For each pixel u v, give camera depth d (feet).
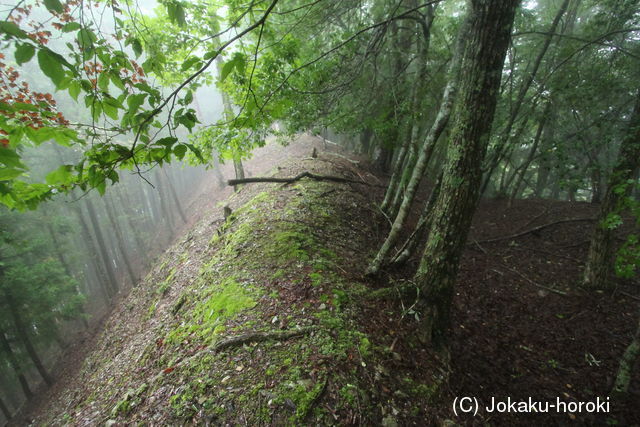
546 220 32.09
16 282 34.71
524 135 31.17
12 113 4.74
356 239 22.29
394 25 24.14
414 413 10.46
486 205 39.24
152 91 5.15
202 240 28.89
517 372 14.79
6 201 5.03
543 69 28.02
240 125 9.00
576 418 12.82
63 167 5.03
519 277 23.26
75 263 58.44
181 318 16.55
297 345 11.87
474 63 11.53
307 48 20.81
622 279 21.22
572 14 32.91
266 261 17.79
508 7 10.69
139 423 10.44
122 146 5.16
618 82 20.93
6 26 3.68
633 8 19.40
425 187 45.34
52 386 36.60
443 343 14.34
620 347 16.57
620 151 18.76
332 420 9.43
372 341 12.61
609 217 14.17
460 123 12.33
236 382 10.69
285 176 32.94
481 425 11.19
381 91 23.18
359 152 52.16
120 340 23.21
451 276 14.26
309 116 19.49
